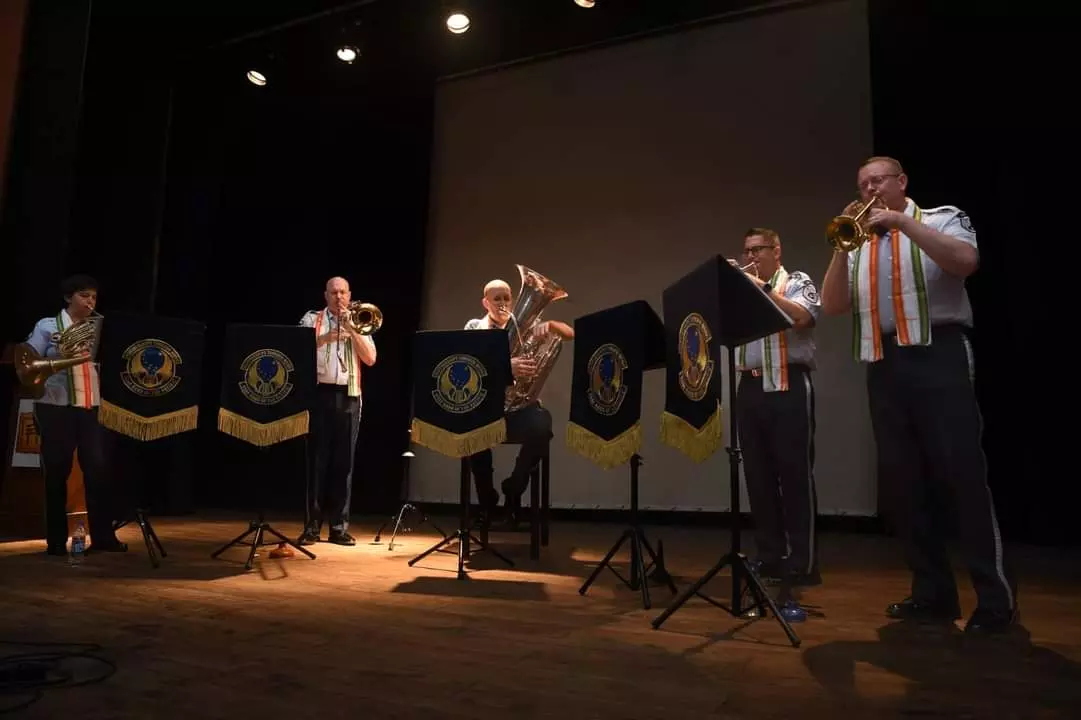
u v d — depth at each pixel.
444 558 4.12
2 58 5.05
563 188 7.31
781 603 2.70
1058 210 5.25
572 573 3.62
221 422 3.71
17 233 5.18
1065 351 5.12
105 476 4.14
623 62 7.25
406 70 7.95
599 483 6.66
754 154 6.59
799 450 3.13
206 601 2.79
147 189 7.18
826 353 5.99
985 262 5.52
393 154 7.90
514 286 7.36
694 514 6.27
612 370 2.95
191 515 6.79
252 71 7.31
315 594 2.98
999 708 1.66
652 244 6.85
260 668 1.92
